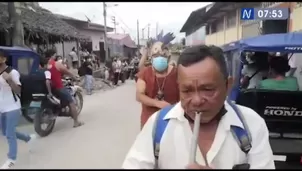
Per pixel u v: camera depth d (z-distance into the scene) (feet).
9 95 14.24
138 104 29.96
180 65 4.04
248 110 4.40
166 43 9.55
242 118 4.20
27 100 18.93
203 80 3.85
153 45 9.75
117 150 15.42
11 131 14.19
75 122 22.47
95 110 27.02
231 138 4.04
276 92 14.26
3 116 14.23
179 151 4.01
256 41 14.62
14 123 14.35
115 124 22.76
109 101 29.22
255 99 14.57
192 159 3.67
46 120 19.60
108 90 31.45
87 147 16.26
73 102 22.22
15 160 13.65
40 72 19.81
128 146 16.70
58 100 21.03
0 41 17.65
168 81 9.72
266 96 14.44
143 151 4.18
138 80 9.91
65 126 22.54
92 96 28.71
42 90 19.67
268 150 4.25
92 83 22.58
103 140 17.98
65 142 17.61
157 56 9.64
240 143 4.04
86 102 28.66
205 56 3.92
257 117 4.35
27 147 16.28
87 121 24.06
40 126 18.92
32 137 17.33
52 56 15.20
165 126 4.14
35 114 18.79
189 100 3.93
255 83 15.37
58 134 20.01
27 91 19.10
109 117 24.93
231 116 4.12
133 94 34.91
